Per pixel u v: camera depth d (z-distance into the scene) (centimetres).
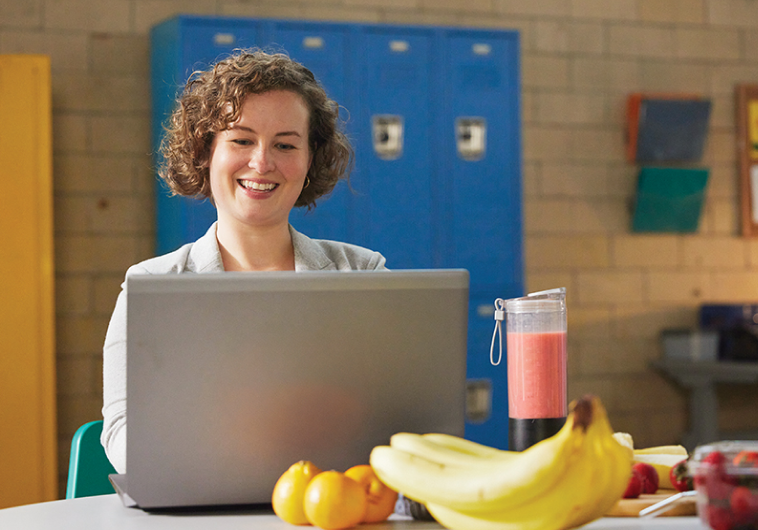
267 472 98
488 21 423
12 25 370
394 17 411
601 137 439
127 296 93
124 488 107
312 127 162
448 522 85
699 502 78
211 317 95
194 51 349
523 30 429
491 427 372
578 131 437
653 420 442
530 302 107
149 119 381
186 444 96
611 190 441
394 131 373
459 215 378
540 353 106
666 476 106
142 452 96
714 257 454
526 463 76
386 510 95
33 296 337
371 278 99
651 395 443
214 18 352
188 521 97
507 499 77
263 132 149
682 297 449
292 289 97
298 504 93
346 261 166
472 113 381
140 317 93
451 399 102
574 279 434
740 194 458
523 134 429
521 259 383
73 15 375
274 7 396
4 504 329
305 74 159
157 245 378
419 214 374
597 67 439
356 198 367
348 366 99
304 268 160
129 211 380
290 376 97
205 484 98
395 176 373
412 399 101
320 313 97
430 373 101
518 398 107
